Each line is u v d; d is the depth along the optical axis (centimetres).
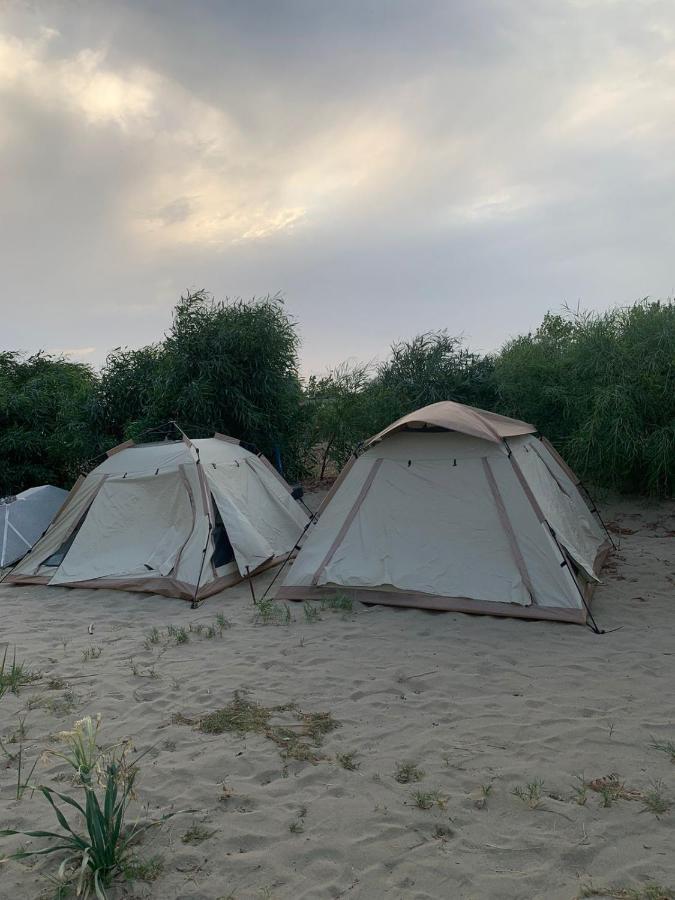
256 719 441
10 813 344
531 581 616
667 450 912
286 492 945
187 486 788
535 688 473
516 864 296
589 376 1012
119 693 489
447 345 1330
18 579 812
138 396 1312
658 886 276
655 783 351
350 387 1378
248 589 752
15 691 494
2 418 1286
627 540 888
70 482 1369
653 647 537
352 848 310
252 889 286
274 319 1250
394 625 607
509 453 650
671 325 954
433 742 403
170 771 380
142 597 737
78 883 282
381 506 688
